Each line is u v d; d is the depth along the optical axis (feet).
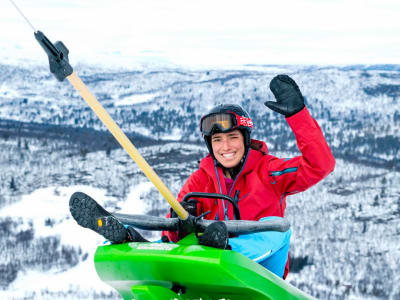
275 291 8.09
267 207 11.05
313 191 267.59
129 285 8.35
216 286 7.62
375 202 262.06
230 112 11.07
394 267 199.62
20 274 206.39
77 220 7.86
